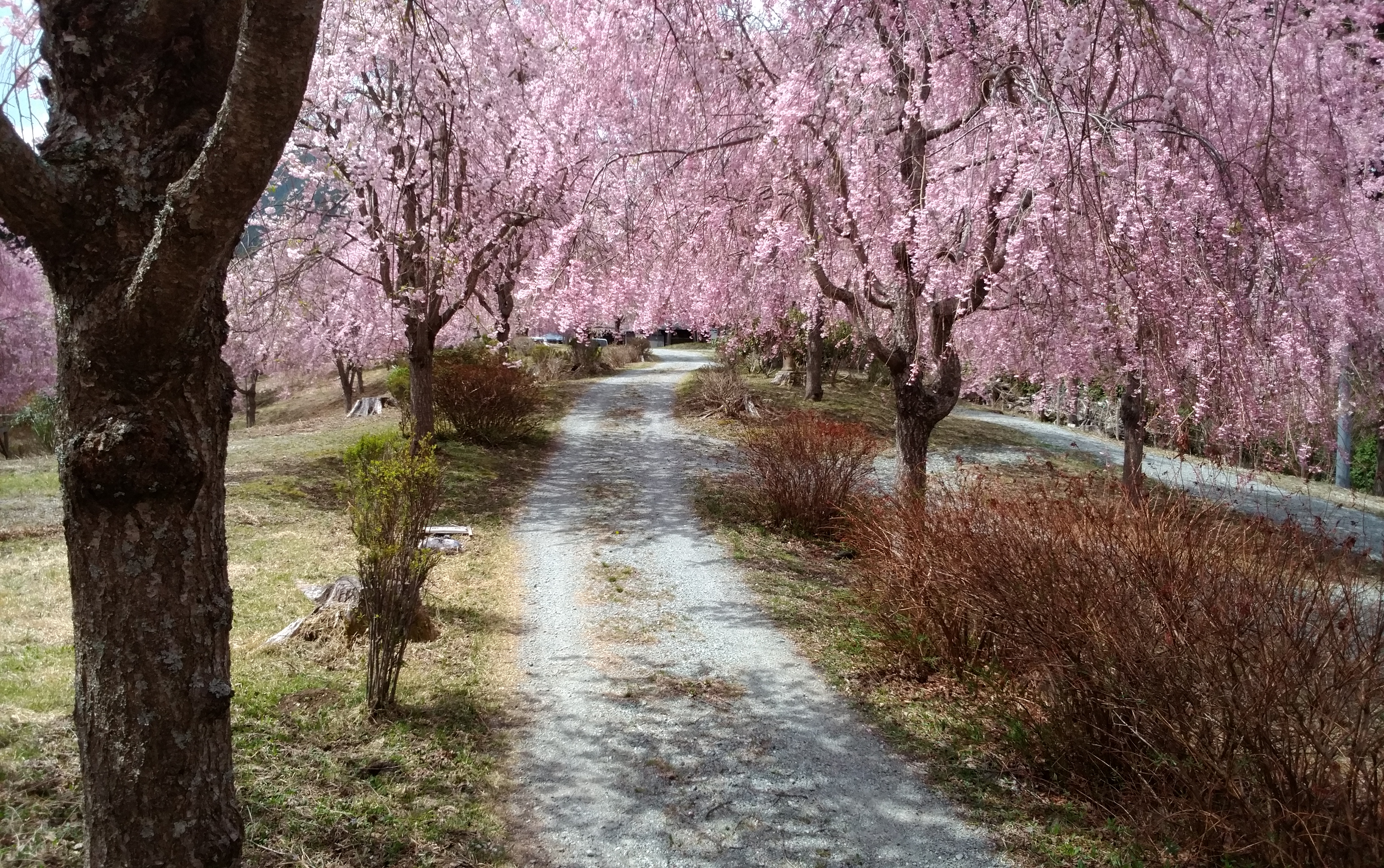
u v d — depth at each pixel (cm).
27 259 1525
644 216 743
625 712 481
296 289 1202
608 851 347
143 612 212
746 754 434
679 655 573
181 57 213
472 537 891
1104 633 372
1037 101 507
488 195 1119
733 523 979
